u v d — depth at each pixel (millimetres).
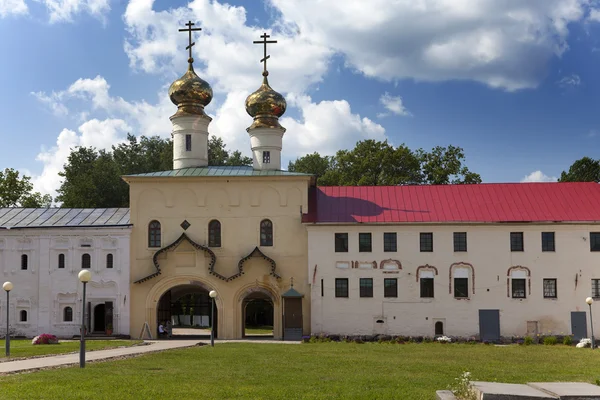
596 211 55469
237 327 55875
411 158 92125
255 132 61500
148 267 56938
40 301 57375
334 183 94000
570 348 47000
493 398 16875
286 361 33562
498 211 56000
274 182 57125
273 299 55938
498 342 53438
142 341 50562
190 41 63094
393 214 56062
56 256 57781
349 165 96562
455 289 54656
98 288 56969
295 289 55938
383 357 36906
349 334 54625
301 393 22234
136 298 56594
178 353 37562
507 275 54469
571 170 96750
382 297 54812
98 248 57344
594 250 54375
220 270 56625
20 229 57844
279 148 61719
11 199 89625
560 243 54531
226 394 21875
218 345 45844
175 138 61844
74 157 103750
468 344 50688
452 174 93188
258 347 43969
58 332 56969
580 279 54094
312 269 55375
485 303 54344
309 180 57500
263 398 21203
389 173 92250
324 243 55594
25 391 21688
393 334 54438
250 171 59500
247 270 56250
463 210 56281
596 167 95625
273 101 61656
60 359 33219
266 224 56938
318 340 51969
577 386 17766
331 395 21906
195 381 24875
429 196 58375
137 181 57594
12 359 33406
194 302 85250
